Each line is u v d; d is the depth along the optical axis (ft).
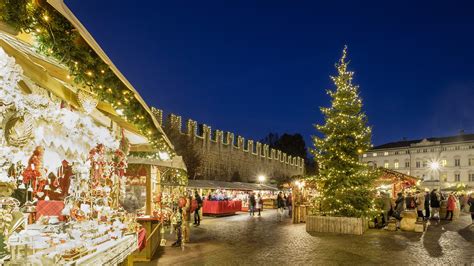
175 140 135.44
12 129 12.48
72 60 13.39
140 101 19.17
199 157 147.23
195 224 68.49
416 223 57.41
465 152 324.60
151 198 43.70
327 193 59.67
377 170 62.59
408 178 78.64
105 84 15.87
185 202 43.68
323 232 56.08
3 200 12.16
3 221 11.80
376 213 59.06
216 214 88.58
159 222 40.73
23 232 13.25
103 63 14.47
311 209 67.82
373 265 32.76
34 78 14.58
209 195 97.30
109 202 25.25
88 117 19.13
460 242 46.60
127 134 29.89
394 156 359.05
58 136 16.06
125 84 16.42
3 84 11.26
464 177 322.55
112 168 25.79
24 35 12.00
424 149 343.67
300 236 51.72
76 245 14.73
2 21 10.81
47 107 14.71
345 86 60.39
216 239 48.88
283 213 100.27
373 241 46.98
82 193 20.52
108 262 17.08
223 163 165.48
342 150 59.47
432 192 83.76
